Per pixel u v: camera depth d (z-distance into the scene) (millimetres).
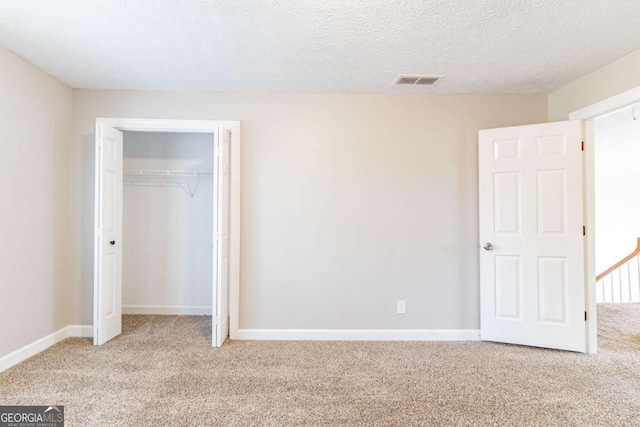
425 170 3365
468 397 2199
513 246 3154
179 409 2037
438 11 2025
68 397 2156
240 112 3336
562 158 2990
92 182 3303
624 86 2604
